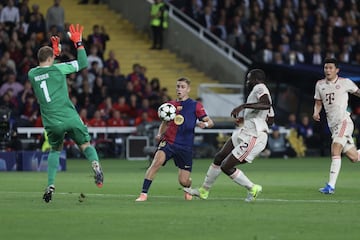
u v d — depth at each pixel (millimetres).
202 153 88812
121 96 90688
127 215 34156
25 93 85250
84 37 105938
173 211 35656
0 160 68438
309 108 92938
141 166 73688
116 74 92750
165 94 90812
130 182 54469
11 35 92875
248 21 105438
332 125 47438
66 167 72062
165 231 29656
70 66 39500
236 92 99438
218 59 101938
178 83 40750
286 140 91438
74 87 89062
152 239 27875
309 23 108375
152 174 40500
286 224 31516
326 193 46062
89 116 88000
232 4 106312
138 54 104875
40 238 28078
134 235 28719
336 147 46938
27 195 43719
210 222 32031
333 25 108938
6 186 50812
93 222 31984
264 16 106250
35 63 89000
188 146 40625
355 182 55219
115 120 87438
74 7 109812
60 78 39188
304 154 92250
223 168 39938
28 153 68188
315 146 93500
